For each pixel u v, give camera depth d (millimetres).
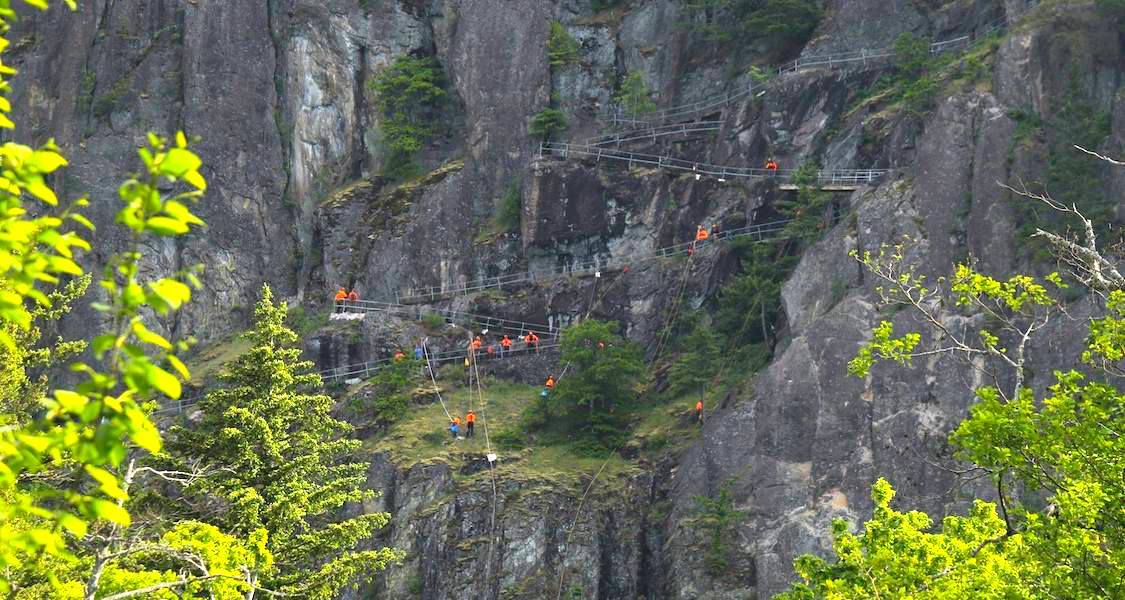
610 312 92625
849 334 75562
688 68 100875
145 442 16125
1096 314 66375
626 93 100000
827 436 74000
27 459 16172
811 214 87875
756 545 73125
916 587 31031
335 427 53188
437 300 97125
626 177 96375
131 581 35656
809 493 73125
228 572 36625
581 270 95438
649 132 98625
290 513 49031
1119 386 64125
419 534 77938
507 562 76500
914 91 88188
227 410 50469
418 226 99062
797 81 94438
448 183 99875
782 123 94062
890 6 95250
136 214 15734
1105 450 28109
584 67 101938
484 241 98000
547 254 96438
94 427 16359
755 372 82250
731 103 97188
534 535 76938
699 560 73688
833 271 79625
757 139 95000
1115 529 28141
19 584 28656
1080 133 75625
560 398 82938
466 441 83250
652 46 101812
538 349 91875
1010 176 76062
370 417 87250
